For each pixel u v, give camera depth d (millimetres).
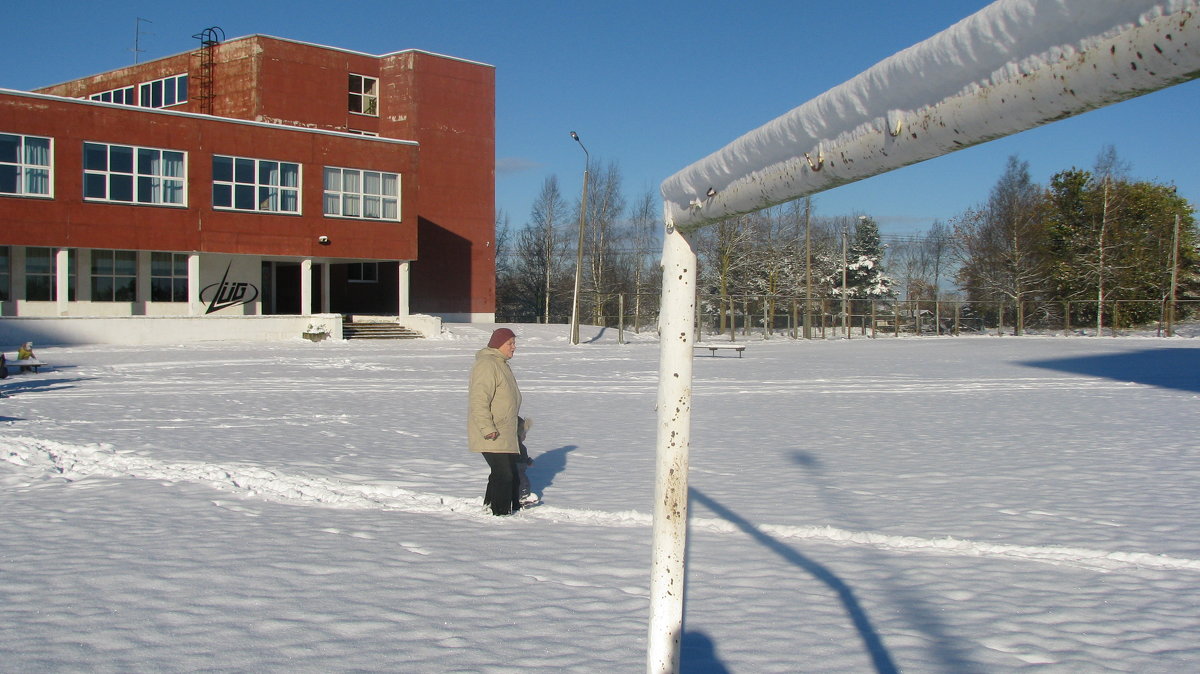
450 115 50812
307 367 26219
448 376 23734
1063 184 63781
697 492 8773
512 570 5980
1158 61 1043
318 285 48188
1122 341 48750
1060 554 6492
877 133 1501
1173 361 31281
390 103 50062
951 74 1319
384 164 42281
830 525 7348
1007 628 4906
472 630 4797
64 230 34094
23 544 6473
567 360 31797
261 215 38750
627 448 11695
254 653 4406
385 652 4453
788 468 10195
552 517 7660
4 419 13664
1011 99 1236
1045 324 64875
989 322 65750
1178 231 58594
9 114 32938
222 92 47219
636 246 73312
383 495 8531
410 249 43156
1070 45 1142
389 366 27109
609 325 71125
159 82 49656
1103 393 19891
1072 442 12336
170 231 36469
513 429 7730
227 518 7398
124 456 10414
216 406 16062
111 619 4875
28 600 5191
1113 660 4430
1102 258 59688
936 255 89438
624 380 23438
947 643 4672
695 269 2348
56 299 36219
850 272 80375
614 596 5418
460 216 51375
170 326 35781
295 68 47031
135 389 19125
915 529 7230
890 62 1429
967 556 6449
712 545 6734
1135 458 10922
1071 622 5012
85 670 4160
